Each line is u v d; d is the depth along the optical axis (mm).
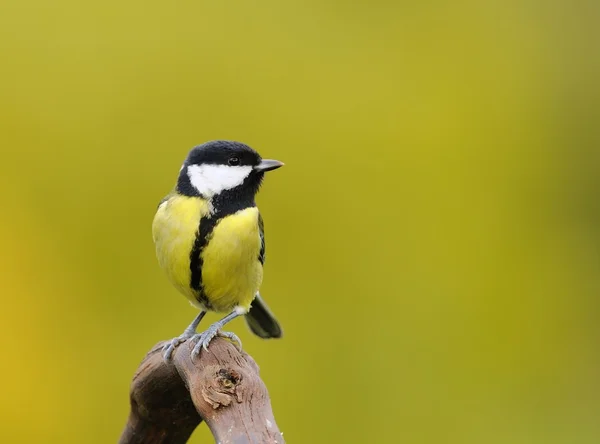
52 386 10812
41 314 10898
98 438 10828
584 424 12188
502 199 12219
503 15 12859
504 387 11727
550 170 12758
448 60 12469
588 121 13609
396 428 11297
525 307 12047
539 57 13000
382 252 11727
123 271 11141
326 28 12281
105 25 11695
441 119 12180
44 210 11156
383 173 11969
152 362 5469
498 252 12039
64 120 11391
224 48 11945
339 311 11445
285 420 11055
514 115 12547
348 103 12078
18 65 11406
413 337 11523
